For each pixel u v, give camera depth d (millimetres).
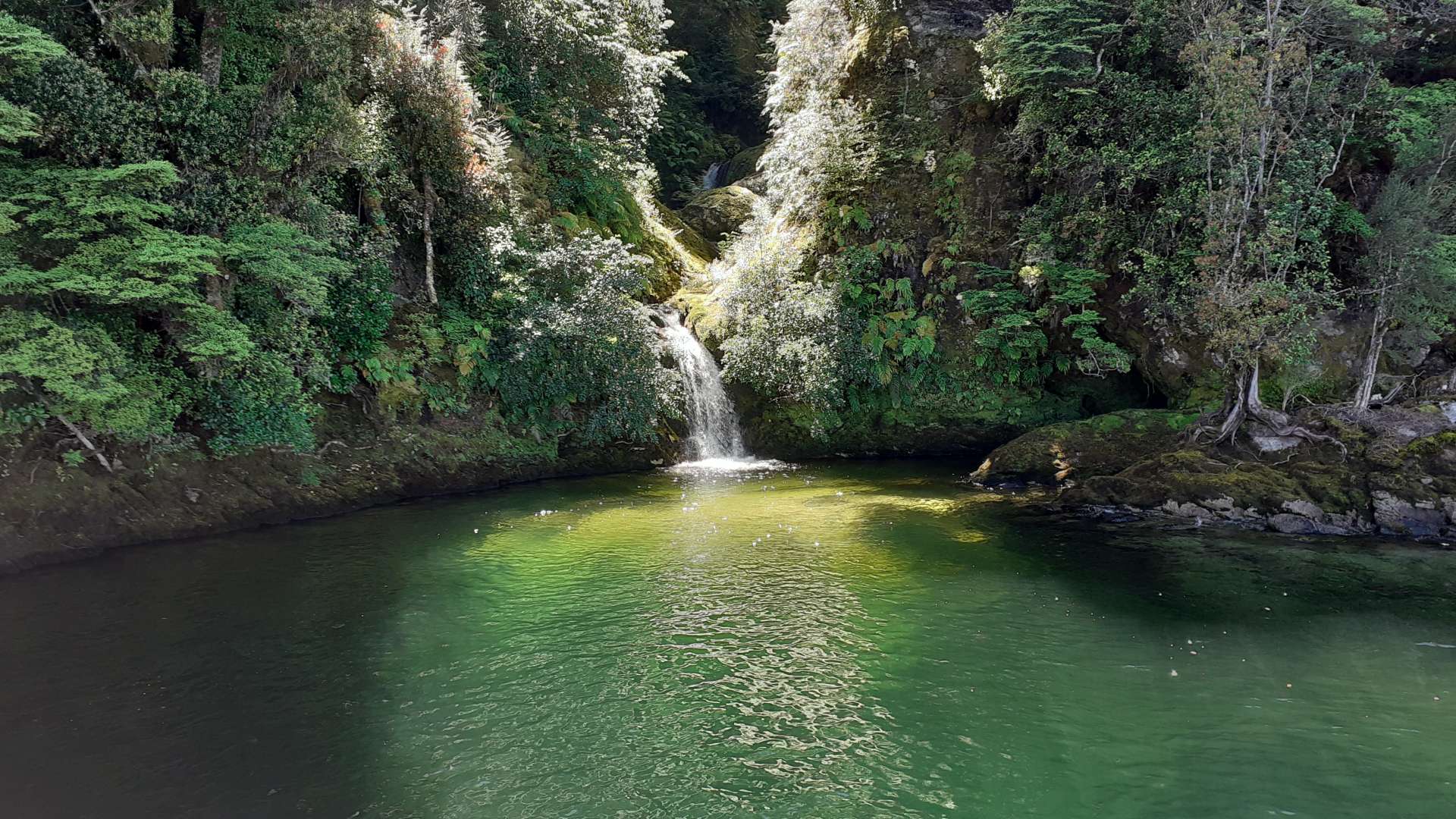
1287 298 12445
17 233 9297
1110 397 18484
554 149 20031
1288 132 13438
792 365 18438
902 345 18734
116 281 9297
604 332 15969
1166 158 14453
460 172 15562
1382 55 14461
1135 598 8219
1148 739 5328
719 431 19438
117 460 10492
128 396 9992
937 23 20734
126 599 8086
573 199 20719
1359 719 5547
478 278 15852
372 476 13359
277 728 5480
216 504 11141
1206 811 4469
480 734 5453
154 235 9797
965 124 20031
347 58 13062
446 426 14992
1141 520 11883
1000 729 5512
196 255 9672
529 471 15711
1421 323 13109
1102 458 14555
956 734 5438
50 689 6008
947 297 19312
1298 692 5984
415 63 14945
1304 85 13250
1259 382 14242
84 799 4555
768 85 29234
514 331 15531
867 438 19297
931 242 19609
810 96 21609
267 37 12242
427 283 15656
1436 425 11969
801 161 20953
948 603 8148
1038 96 17422
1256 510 11469
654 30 25672
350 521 11812
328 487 12594
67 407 9508
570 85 21062
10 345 9062
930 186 19906
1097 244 16531
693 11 42969
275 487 11930
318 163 12758
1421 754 5062
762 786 4805
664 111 34875
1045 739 5355
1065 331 18031
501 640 7188
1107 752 5168
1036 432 15859
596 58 21375
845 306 19438
